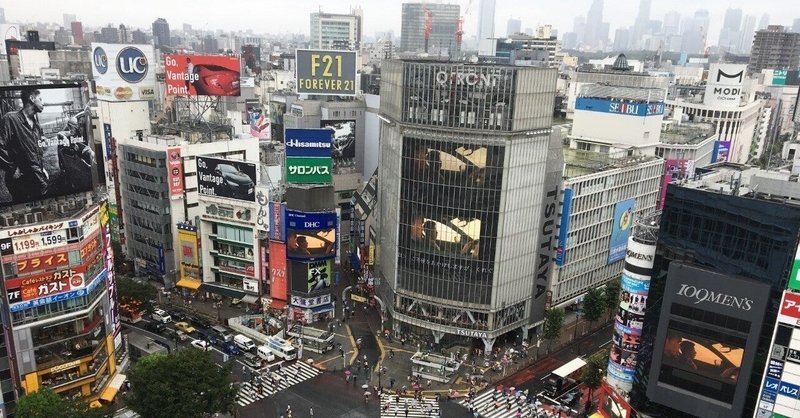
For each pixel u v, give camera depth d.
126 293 117.25
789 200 78.38
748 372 72.88
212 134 149.62
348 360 110.50
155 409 79.88
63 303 85.06
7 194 83.25
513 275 111.12
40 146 85.88
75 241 84.69
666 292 77.12
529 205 109.25
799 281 67.69
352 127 185.88
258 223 123.38
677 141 191.50
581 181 123.19
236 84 158.88
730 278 72.25
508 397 99.50
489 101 101.12
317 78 182.75
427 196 107.69
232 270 129.75
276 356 110.25
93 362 90.31
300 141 116.88
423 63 106.38
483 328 111.19
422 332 116.31
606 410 89.00
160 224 136.12
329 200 119.06
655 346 79.38
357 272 150.12
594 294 123.06
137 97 152.50
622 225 141.75
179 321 121.38
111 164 151.62
